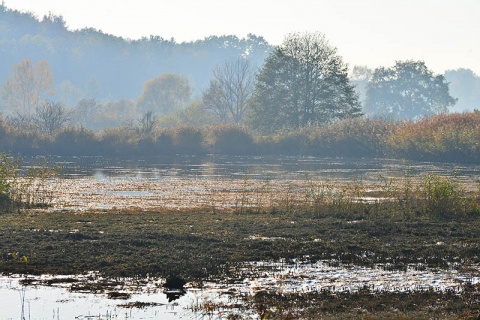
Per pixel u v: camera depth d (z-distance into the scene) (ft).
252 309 53.47
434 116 279.90
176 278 60.29
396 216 99.91
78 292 58.75
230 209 109.91
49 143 271.28
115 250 73.36
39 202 116.88
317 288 59.41
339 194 118.42
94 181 159.22
